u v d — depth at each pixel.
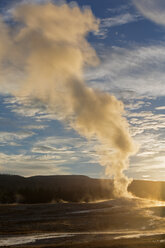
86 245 30.56
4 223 53.03
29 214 65.19
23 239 37.81
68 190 142.38
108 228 47.09
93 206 77.50
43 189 134.25
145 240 33.03
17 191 132.50
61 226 49.16
